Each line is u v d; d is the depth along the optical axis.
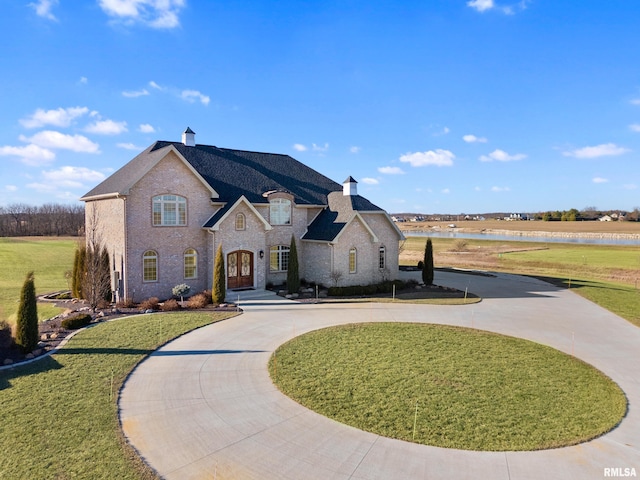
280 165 35.16
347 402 11.40
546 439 9.57
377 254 31.58
